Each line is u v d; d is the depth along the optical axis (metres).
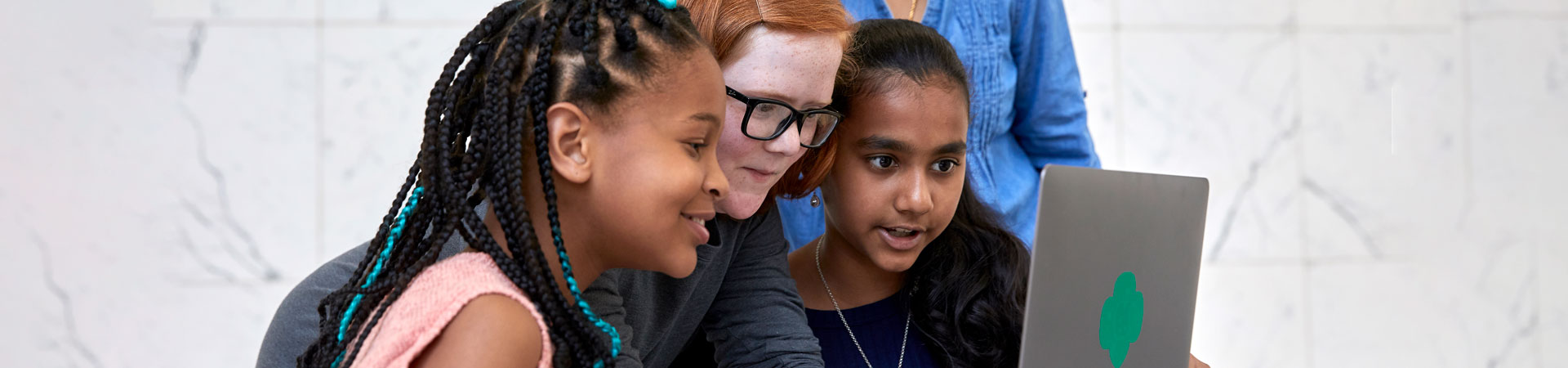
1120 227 0.90
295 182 2.52
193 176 2.49
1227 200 2.78
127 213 2.47
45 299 2.45
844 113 1.10
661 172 0.73
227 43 2.49
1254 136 2.78
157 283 2.49
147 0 2.46
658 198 0.73
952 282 1.26
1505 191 2.89
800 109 0.93
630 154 0.73
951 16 1.59
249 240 2.51
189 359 2.50
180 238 2.49
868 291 1.29
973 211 1.33
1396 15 2.83
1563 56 2.88
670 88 0.73
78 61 2.44
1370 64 2.82
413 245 0.80
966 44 1.58
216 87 2.49
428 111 0.78
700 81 0.75
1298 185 2.81
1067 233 0.83
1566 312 2.91
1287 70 2.79
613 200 0.73
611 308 0.99
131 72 2.46
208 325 2.51
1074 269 0.85
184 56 2.48
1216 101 2.76
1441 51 2.84
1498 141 2.88
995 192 1.60
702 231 0.79
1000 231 1.33
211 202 2.50
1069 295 0.85
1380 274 2.85
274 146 2.52
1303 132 2.80
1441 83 2.84
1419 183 2.85
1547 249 2.91
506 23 0.82
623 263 0.78
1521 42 2.88
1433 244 2.87
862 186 1.12
